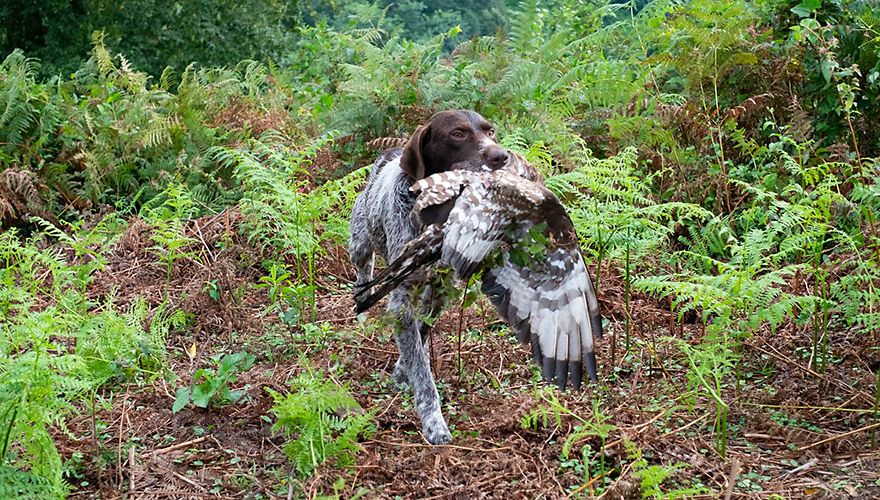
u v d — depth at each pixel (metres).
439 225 3.71
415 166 4.52
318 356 5.27
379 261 5.57
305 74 11.98
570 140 7.12
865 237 5.55
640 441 4.20
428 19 22.47
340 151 7.82
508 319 3.68
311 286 5.71
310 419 3.96
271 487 3.99
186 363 5.34
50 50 17.27
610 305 5.77
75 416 4.53
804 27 6.86
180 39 17.39
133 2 17.17
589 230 5.25
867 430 4.35
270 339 5.38
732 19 7.19
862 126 6.90
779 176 6.51
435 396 4.39
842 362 5.03
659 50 8.07
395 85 7.99
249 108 9.48
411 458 4.13
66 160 8.38
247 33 17.94
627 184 5.23
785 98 7.01
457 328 5.60
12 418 3.53
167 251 6.73
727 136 6.89
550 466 4.10
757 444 4.32
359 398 4.80
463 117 4.45
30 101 8.40
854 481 3.94
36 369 3.53
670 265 5.86
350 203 6.37
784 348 5.21
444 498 3.83
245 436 4.46
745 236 5.12
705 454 4.21
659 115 7.26
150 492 3.98
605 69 7.70
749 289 4.49
